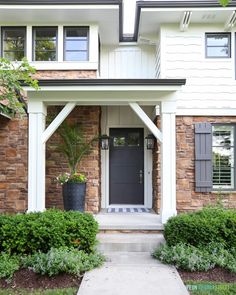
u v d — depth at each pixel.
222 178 8.16
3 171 8.12
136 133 9.69
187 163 8.08
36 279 4.49
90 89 6.41
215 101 8.16
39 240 5.07
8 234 5.07
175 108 6.64
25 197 8.09
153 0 7.76
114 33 8.95
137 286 4.16
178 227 5.44
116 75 9.60
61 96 6.63
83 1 7.67
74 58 8.42
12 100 5.33
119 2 7.70
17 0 7.64
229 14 7.91
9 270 4.57
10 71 5.02
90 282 4.29
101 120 9.53
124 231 6.38
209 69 8.23
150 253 5.72
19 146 8.15
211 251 5.16
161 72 8.24
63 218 5.36
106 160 9.52
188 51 8.27
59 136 8.23
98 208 8.36
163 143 6.61
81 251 5.07
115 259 5.46
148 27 8.62
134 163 9.62
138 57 9.64
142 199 9.57
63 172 8.21
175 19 8.18
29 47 8.31
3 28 8.38
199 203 8.01
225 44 8.35
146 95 6.66
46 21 8.34
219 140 8.21
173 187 6.54
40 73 8.30
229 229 5.29
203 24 8.30
